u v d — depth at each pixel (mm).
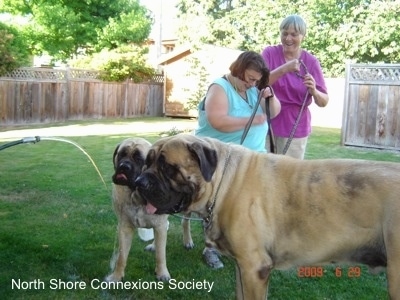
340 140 12945
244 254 2998
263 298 3035
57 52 25844
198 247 5129
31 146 11984
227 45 28078
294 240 2969
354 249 2859
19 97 17719
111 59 21250
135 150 3963
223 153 3150
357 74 12461
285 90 5000
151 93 23484
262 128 4367
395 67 11891
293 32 4875
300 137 5105
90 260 4602
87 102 20562
